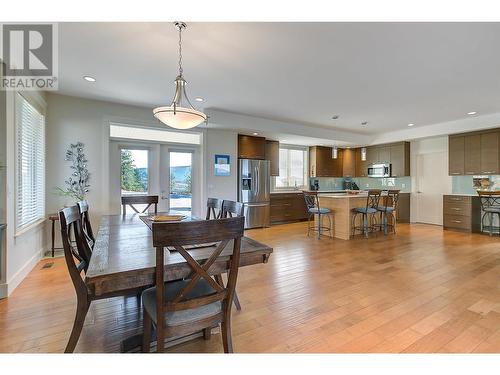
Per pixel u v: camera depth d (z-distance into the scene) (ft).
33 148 10.86
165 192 16.37
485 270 10.47
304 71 10.02
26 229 9.57
